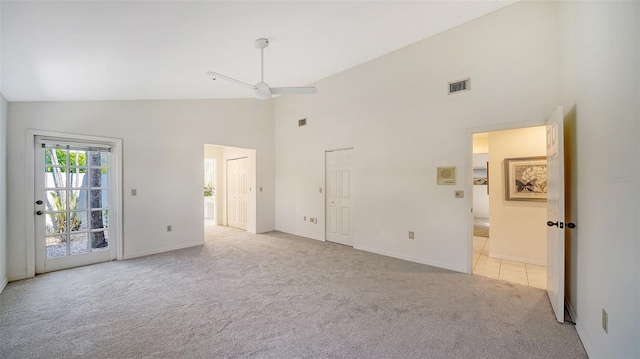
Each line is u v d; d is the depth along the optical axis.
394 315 2.38
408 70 3.96
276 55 3.61
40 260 3.45
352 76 4.71
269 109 6.23
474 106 3.37
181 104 4.77
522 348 1.90
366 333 2.09
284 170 6.11
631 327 1.33
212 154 7.15
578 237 2.16
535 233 3.82
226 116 5.42
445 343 1.96
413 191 3.93
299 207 5.80
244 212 6.63
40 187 3.46
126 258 4.11
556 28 2.83
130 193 4.17
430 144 3.75
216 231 6.29
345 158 4.98
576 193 2.22
